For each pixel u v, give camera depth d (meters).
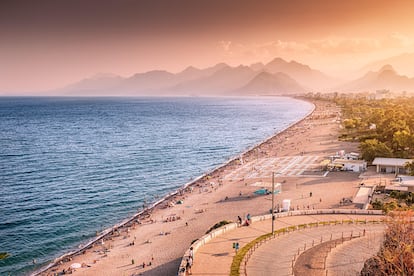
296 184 141.12
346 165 156.50
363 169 153.88
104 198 138.12
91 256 91.62
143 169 184.25
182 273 65.56
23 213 121.62
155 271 81.81
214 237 81.81
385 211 93.50
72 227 110.81
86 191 146.50
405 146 167.75
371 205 108.00
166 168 187.12
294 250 72.94
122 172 177.38
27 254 93.62
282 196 128.12
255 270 65.88
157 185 156.62
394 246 57.94
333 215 95.75
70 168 184.38
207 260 70.94
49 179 163.50
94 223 114.19
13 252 94.44
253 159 197.00
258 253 72.62
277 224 89.31
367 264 59.94
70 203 132.00
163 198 138.00
